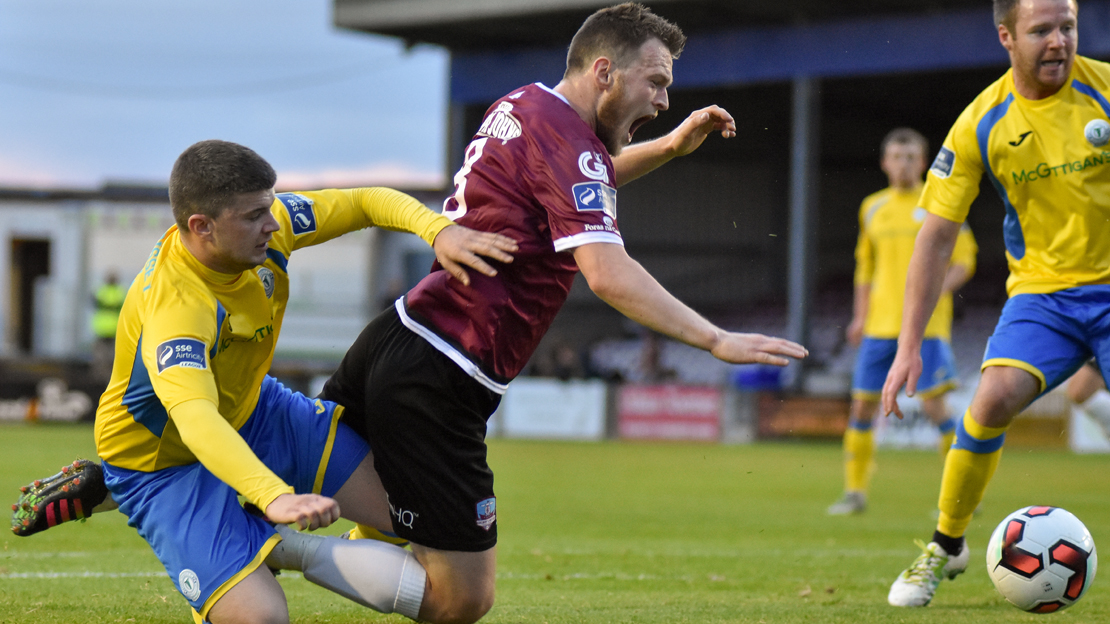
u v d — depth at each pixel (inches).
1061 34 265.7
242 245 212.5
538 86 217.0
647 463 949.2
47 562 366.6
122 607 278.2
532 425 1332.4
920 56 1465.3
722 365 1758.1
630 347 1839.3
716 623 262.7
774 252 1975.9
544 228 212.4
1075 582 263.6
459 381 216.7
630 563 389.4
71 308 1642.5
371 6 1716.3
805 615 275.1
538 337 223.3
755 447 1181.7
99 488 242.8
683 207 1967.3
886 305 566.9
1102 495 687.7
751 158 1974.7
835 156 1995.6
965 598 311.6
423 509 220.5
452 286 216.5
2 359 1441.9
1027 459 1012.5
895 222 566.9
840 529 504.4
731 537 474.0
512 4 1608.0
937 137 2009.1
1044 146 278.2
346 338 1614.2
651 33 210.8
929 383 561.0
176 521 217.9
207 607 212.8
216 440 196.4
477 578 224.2
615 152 221.8
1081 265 281.3
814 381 1454.2
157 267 220.1
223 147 210.7
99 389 1349.7
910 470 892.0
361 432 244.8
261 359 236.2
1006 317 292.4
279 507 187.6
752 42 1576.0
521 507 602.9
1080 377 458.9
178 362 205.6
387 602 223.1
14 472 701.9
